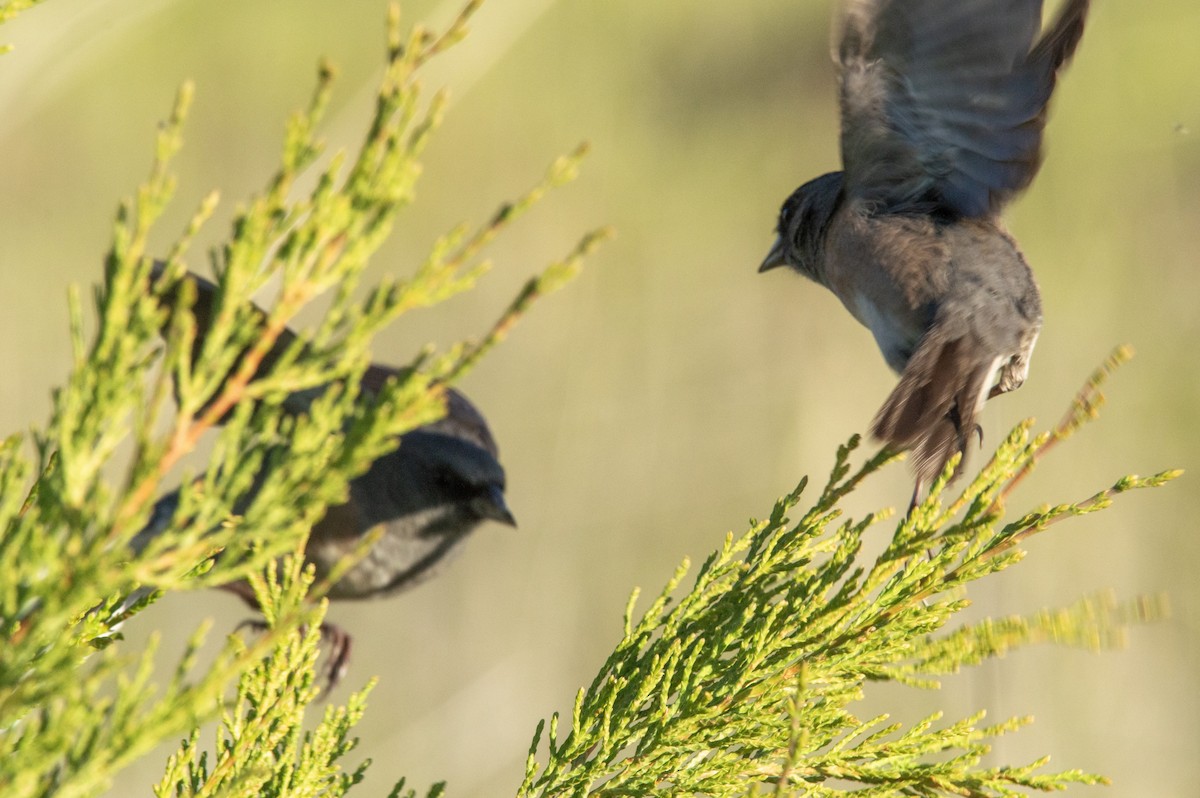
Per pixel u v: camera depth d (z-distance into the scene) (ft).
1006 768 15.02
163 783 14.21
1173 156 70.85
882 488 49.88
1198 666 44.68
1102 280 62.95
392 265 63.67
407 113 11.07
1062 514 15.81
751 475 50.78
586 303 58.54
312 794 14.78
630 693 15.96
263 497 11.09
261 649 10.79
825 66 79.77
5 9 13.51
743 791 15.38
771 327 59.11
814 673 15.64
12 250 58.59
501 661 44.19
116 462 39.19
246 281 10.99
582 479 50.01
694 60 79.61
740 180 72.84
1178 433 53.57
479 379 53.31
